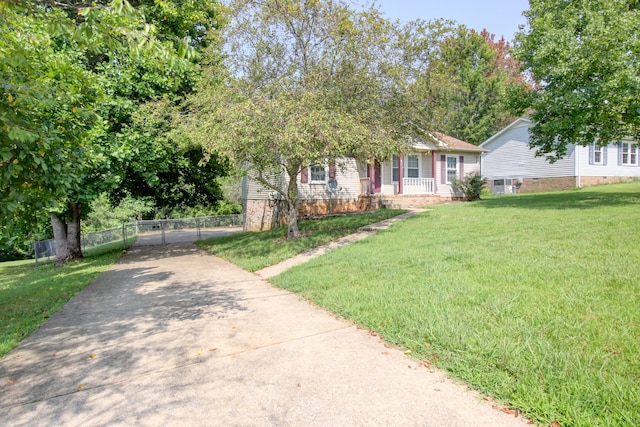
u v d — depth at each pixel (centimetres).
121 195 1516
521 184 2427
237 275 800
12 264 1817
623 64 1000
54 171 464
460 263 607
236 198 3844
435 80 1080
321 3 954
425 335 370
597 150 2211
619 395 246
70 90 597
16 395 312
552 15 1236
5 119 357
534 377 278
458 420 248
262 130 806
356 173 1788
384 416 257
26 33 535
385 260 696
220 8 1054
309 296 567
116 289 725
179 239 1906
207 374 334
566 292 434
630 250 571
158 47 370
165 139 1088
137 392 307
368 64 984
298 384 307
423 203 1820
